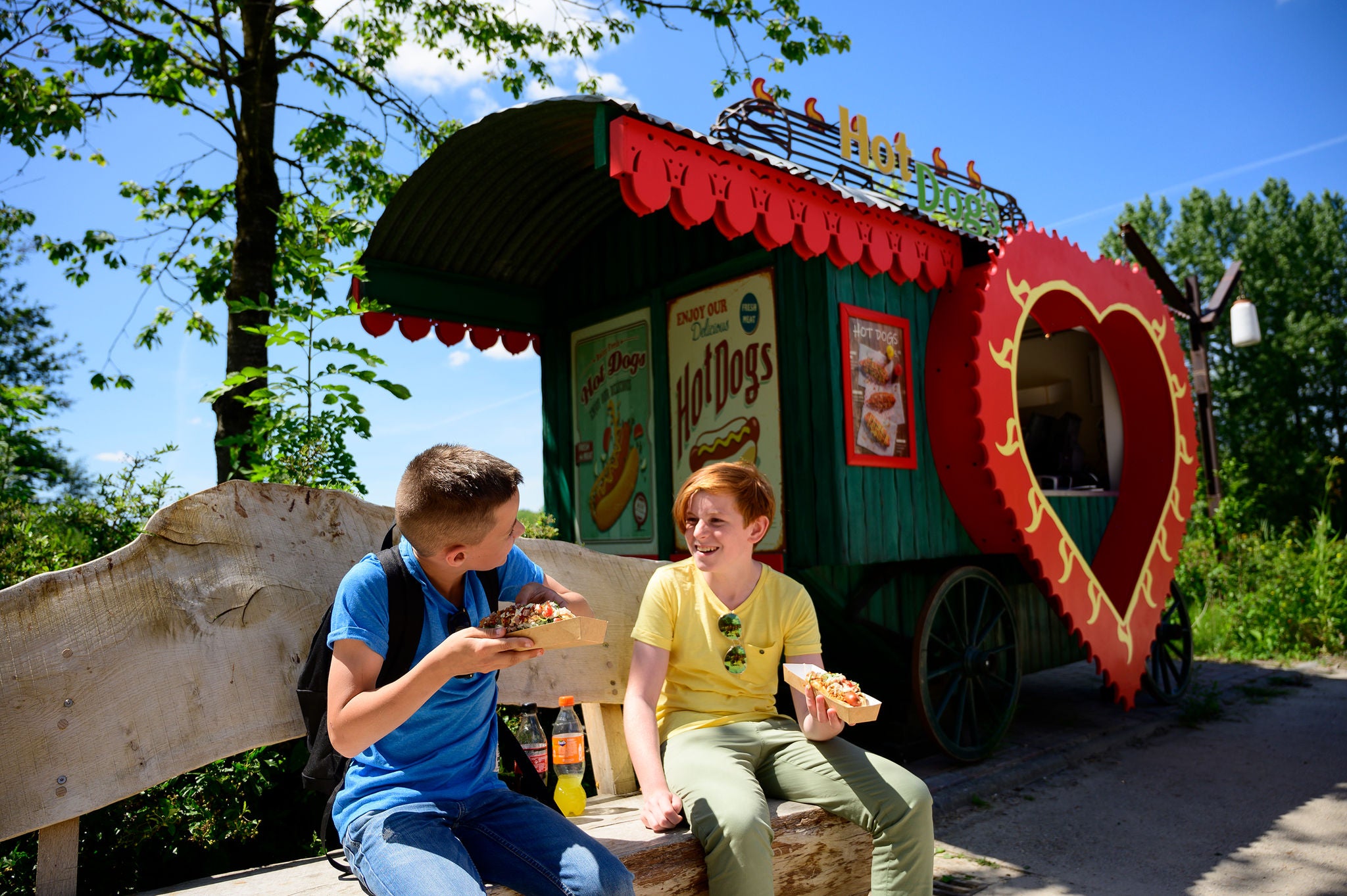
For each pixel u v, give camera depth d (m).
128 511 3.93
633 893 1.97
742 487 2.81
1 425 6.11
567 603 2.34
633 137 4.00
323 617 2.37
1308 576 10.14
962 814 4.82
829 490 5.10
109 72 7.88
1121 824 4.60
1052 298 6.32
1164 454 7.26
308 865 2.31
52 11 7.66
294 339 4.11
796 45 8.62
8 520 4.06
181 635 2.31
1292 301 34.84
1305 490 30.48
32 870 2.83
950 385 5.66
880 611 5.52
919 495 5.60
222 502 2.48
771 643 2.88
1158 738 6.40
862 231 5.15
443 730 2.11
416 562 2.10
